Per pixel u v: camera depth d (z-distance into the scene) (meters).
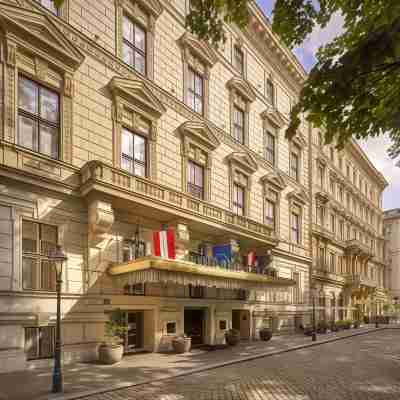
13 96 13.05
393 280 67.12
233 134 24.66
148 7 18.67
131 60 17.97
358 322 40.69
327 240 37.50
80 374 11.85
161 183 18.56
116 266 15.30
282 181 29.14
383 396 9.75
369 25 5.37
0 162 12.41
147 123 18.30
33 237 13.52
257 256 24.88
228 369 13.45
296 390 10.33
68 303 14.01
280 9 5.53
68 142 14.77
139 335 17.38
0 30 12.93
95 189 14.25
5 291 12.22
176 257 18.08
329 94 4.96
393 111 5.02
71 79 15.04
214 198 22.22
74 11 15.49
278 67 30.39
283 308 28.14
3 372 11.82
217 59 23.33
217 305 21.23
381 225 61.97
